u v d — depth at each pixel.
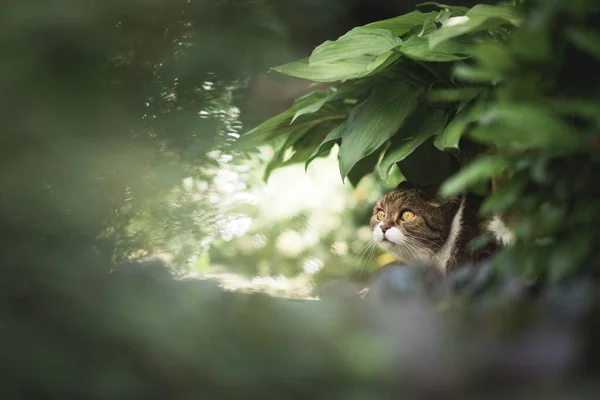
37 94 1.43
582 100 1.88
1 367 1.26
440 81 2.96
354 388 1.41
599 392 1.50
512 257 2.11
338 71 2.79
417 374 1.51
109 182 1.69
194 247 2.26
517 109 1.69
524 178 2.05
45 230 1.57
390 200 3.72
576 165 1.98
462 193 3.51
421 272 2.43
